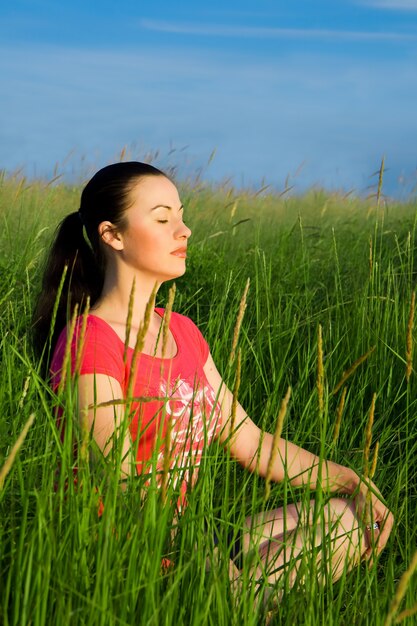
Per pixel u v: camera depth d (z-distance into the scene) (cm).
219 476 284
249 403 370
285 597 199
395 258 620
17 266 506
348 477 268
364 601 205
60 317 276
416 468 344
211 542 196
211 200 877
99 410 226
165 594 180
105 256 266
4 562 194
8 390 260
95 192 265
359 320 443
